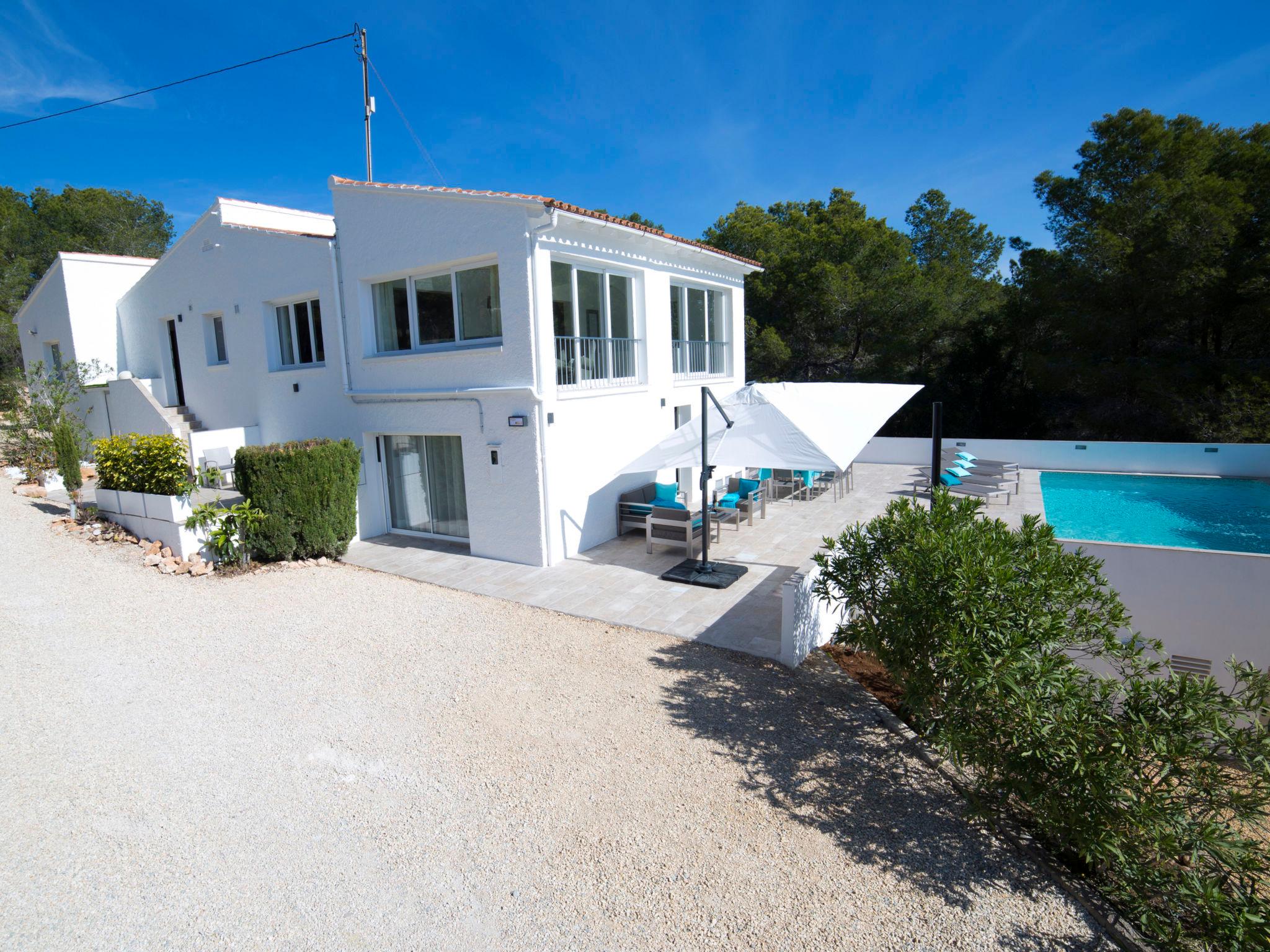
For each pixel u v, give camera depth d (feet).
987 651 15.55
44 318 68.23
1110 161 79.30
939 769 17.61
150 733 19.62
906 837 15.12
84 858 14.39
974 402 89.66
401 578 35.40
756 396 35.04
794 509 51.88
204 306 53.36
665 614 29.50
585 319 40.06
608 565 37.14
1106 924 12.62
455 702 21.61
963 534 17.93
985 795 16.19
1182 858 13.21
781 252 99.71
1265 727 13.12
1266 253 69.31
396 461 44.19
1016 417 87.45
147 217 158.51
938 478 32.40
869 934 12.34
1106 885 13.52
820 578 22.70
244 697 21.89
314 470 36.91
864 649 20.74
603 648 25.93
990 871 14.06
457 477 41.50
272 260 46.50
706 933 12.35
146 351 61.82
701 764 17.99
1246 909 11.75
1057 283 79.87
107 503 41.32
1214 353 76.84
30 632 27.12
